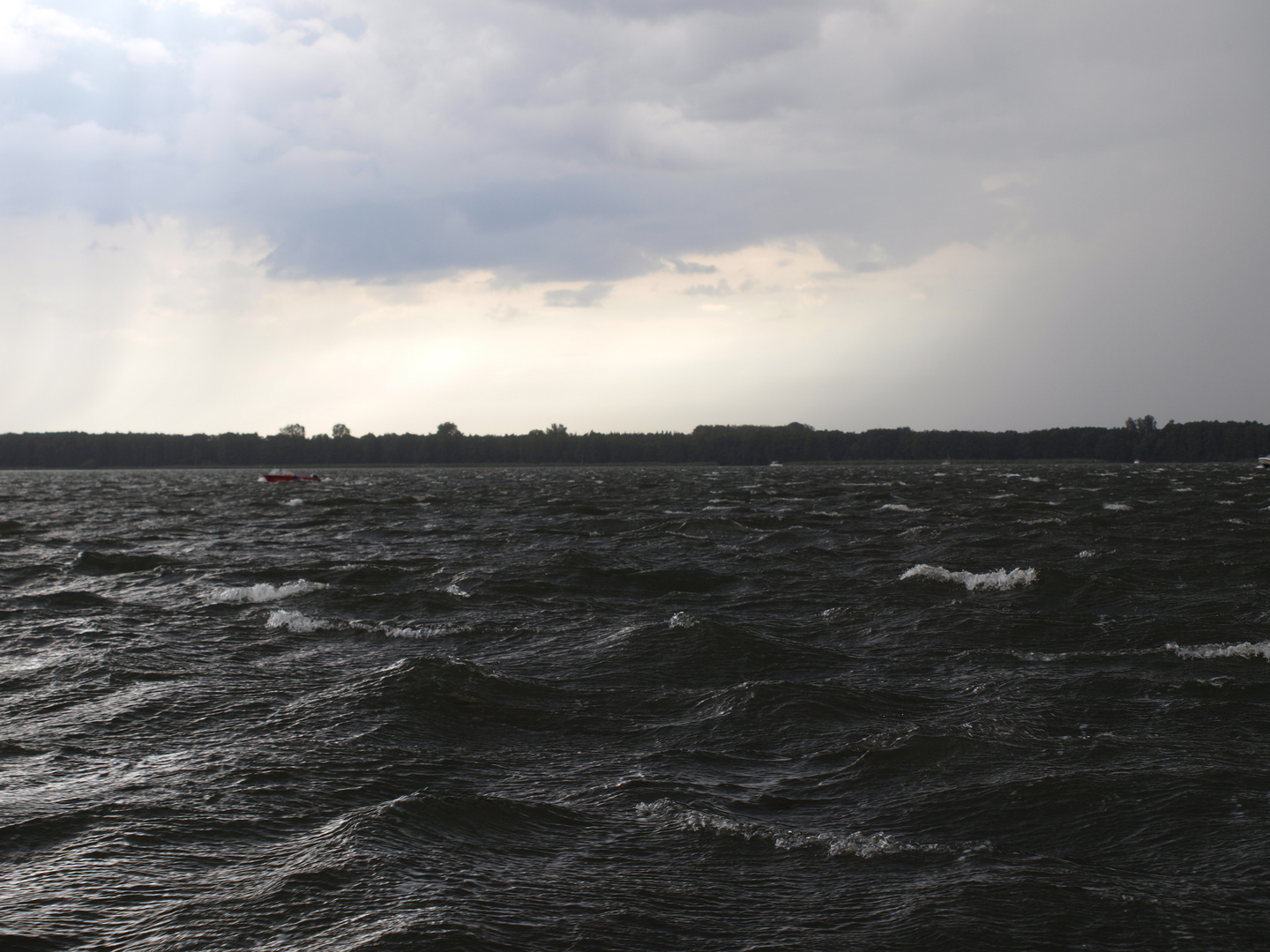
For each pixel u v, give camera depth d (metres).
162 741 14.64
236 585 30.81
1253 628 22.41
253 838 10.90
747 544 42.62
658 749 14.23
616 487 123.75
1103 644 21.22
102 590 30.06
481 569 34.75
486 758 13.84
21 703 16.83
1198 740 14.25
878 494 93.06
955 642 21.72
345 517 64.88
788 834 10.84
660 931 8.59
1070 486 110.69
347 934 8.44
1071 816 11.38
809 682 17.81
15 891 9.46
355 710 15.98
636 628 22.41
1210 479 134.25
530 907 9.02
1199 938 8.47
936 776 12.78
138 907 9.13
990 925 8.66
